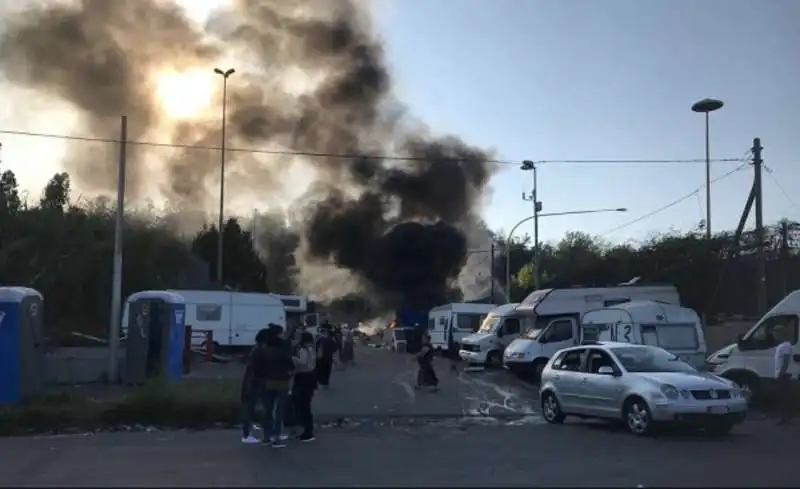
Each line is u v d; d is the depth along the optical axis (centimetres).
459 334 4112
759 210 2803
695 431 1411
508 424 1584
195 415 1534
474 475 959
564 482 907
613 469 1003
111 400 1695
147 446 1256
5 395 1647
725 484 891
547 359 2614
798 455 1132
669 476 947
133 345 2123
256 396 1285
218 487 873
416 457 1119
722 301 3219
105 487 875
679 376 1362
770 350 1789
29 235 3547
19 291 1703
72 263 3656
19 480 929
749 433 1406
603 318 2266
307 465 1043
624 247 4534
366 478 936
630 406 1375
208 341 3175
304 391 1312
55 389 1948
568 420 1639
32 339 1711
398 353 4984
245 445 1257
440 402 1978
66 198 4269
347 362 3441
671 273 3256
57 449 1223
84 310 3903
